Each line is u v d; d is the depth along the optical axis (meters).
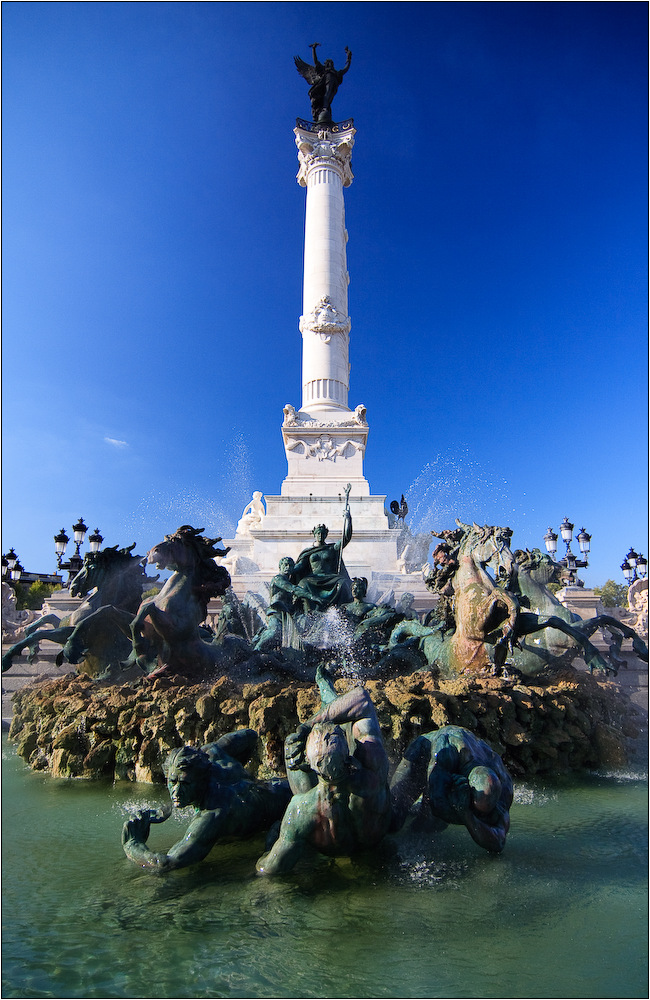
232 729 9.05
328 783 5.23
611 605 56.47
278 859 5.26
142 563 13.97
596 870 5.49
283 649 12.66
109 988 3.79
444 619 12.24
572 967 3.96
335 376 27.25
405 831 5.83
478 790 5.49
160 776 9.12
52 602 19.66
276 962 4.07
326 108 32.03
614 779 9.34
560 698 10.02
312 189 29.47
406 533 24.53
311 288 28.12
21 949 4.24
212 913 4.73
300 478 25.50
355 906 4.78
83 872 5.58
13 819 7.36
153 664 11.00
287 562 15.12
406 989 3.75
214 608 20.45
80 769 9.59
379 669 12.32
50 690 11.55
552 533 29.78
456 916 4.62
